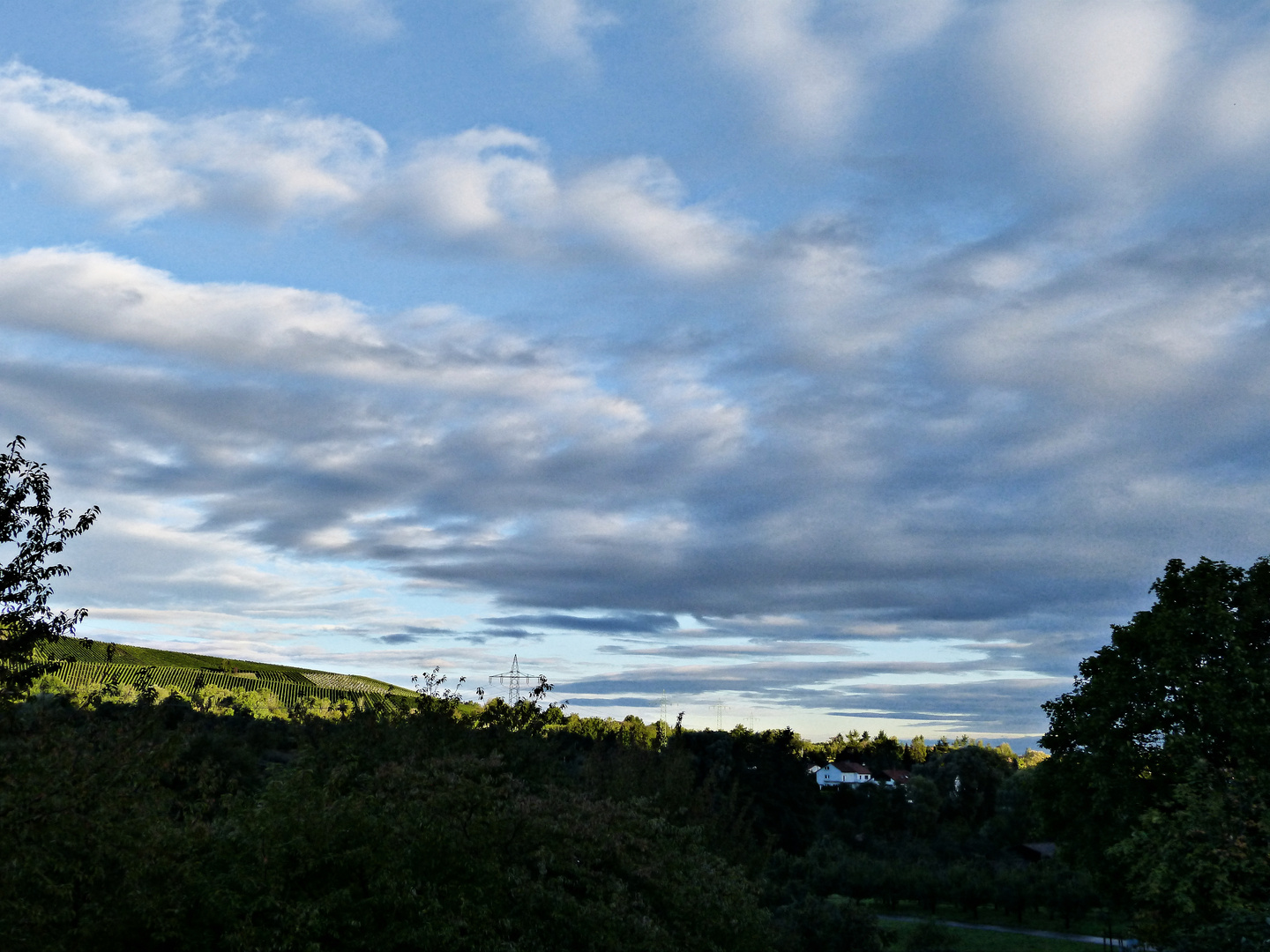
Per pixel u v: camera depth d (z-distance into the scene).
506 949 15.09
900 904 83.44
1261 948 16.61
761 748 77.12
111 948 11.81
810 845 79.75
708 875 22.94
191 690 52.88
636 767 35.75
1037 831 35.09
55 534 12.88
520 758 28.03
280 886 13.37
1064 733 33.38
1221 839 21.14
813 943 41.22
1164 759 28.45
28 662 12.66
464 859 16.38
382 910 14.38
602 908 17.73
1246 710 25.62
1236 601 29.77
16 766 10.90
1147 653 31.03
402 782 18.38
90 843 11.60
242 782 25.34
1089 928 68.81
